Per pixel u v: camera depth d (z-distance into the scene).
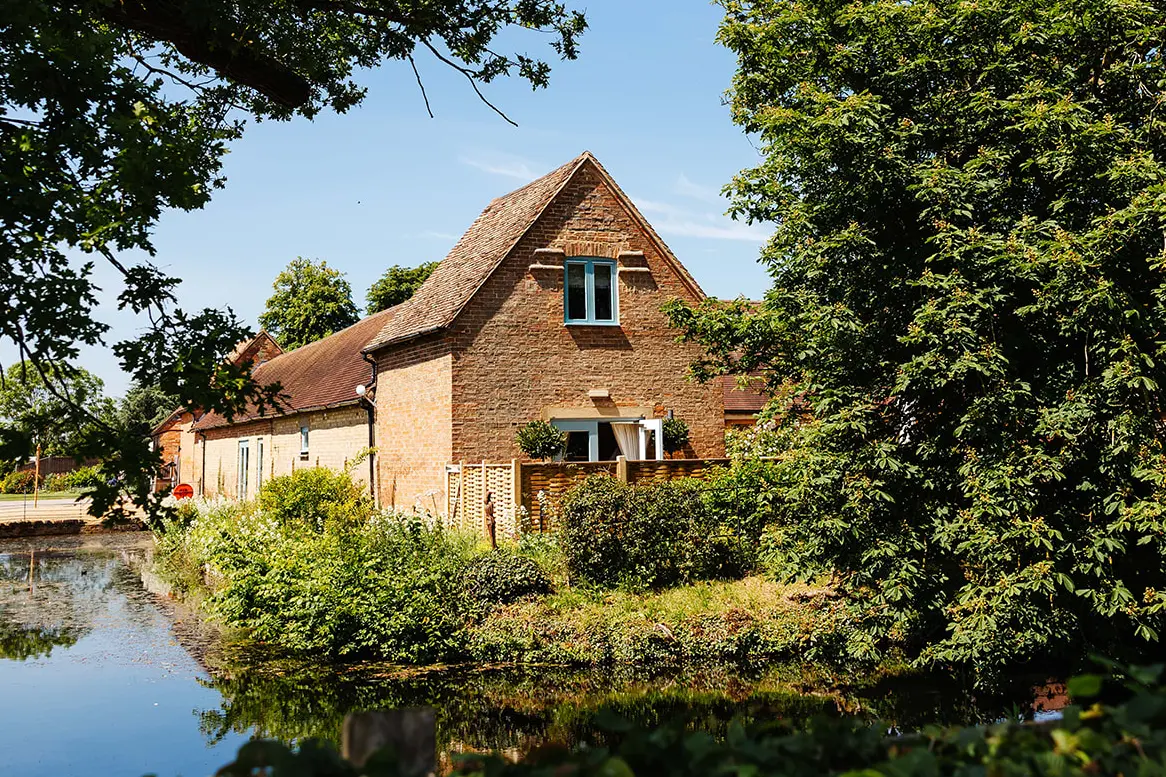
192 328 7.73
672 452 21.53
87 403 14.98
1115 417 9.59
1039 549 10.22
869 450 10.75
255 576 15.14
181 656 13.38
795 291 12.22
